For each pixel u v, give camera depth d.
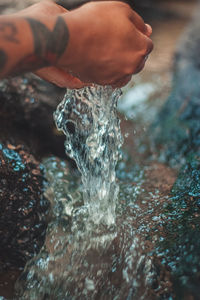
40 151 1.57
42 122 1.66
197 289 0.79
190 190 1.19
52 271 1.02
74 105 1.36
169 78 2.61
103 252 1.01
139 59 0.71
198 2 4.37
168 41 3.33
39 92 1.71
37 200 1.20
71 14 0.66
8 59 0.61
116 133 1.12
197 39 3.03
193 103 2.08
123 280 0.91
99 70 0.70
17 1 2.44
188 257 0.86
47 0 0.79
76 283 0.96
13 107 1.62
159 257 0.90
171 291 0.83
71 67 0.69
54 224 1.18
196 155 1.42
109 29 0.67
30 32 0.62
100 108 0.97
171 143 1.84
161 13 3.96
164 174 1.59
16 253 1.12
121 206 1.22
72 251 1.05
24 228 1.13
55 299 0.96
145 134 1.98
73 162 1.60
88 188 1.23
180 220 1.03
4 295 1.03
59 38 0.63
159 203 1.19
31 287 1.02
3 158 1.25
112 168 1.19
